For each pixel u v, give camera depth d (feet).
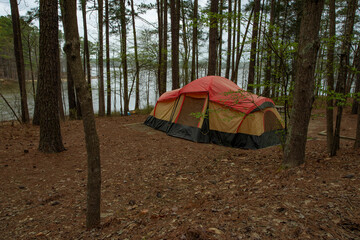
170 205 11.31
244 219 7.64
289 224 6.86
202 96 27.86
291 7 41.63
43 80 19.66
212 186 13.25
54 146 20.54
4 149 21.04
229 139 24.47
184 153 21.79
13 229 9.87
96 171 8.95
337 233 6.14
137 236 8.04
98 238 8.51
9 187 14.10
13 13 33.37
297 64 11.80
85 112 8.20
